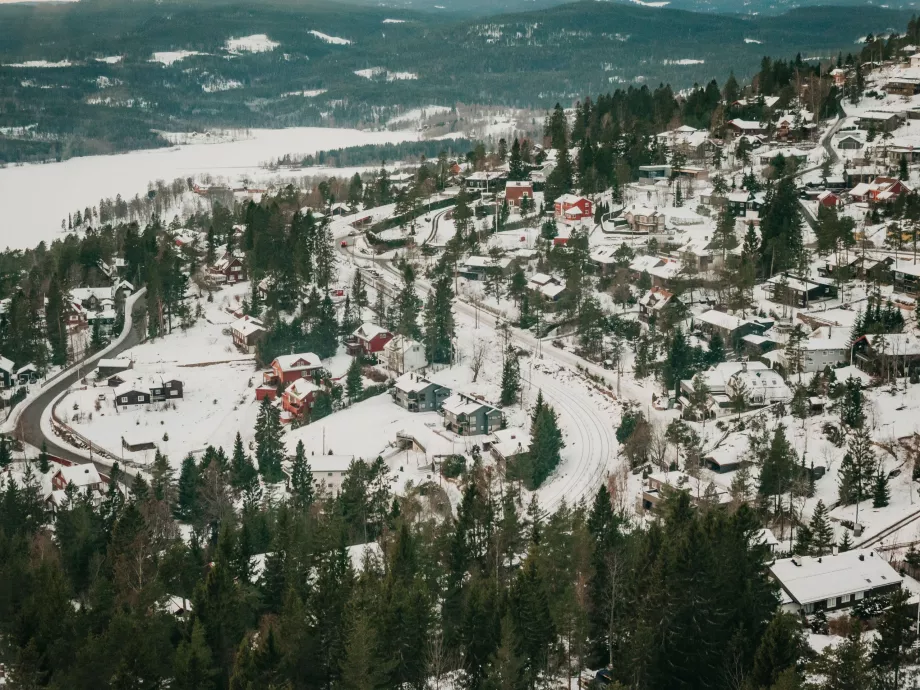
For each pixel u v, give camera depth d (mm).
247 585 100000
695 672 79438
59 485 145000
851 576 91625
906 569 97562
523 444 143125
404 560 94500
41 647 82875
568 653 86125
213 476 134500
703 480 127938
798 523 110438
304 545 103438
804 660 77188
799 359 159500
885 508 115312
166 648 85750
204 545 124625
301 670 82250
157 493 139375
